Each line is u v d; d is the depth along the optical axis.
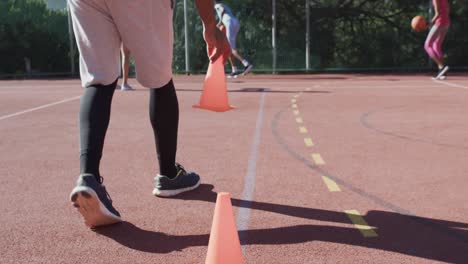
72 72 18.61
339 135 5.51
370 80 14.27
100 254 2.47
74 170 4.12
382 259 2.38
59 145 5.14
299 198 3.30
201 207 3.14
